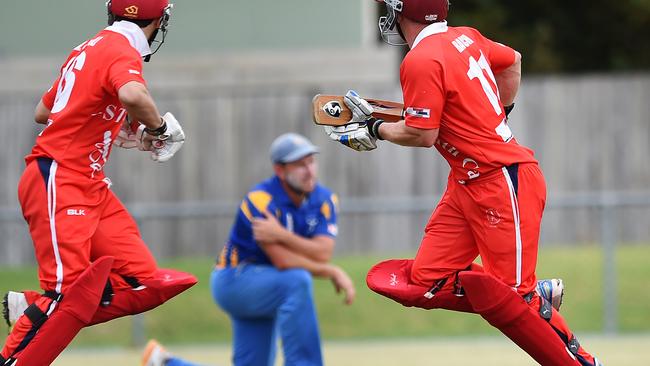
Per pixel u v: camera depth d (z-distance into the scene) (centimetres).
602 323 4175
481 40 2305
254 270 2984
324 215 3089
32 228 2228
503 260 2223
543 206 2256
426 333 4162
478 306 2225
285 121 5691
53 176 2200
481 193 2220
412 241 5516
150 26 2286
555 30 7825
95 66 2194
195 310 4306
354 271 4684
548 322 2262
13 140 5600
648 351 3697
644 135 5759
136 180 5653
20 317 2220
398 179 5650
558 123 5772
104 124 2230
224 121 5697
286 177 3033
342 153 5659
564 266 4769
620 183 5766
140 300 2309
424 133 2180
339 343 4028
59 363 3666
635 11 7662
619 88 5756
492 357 3644
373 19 6291
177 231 5559
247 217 3005
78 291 2184
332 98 2314
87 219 2220
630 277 4616
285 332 2950
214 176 5691
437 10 2242
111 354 3866
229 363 3628
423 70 2175
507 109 2412
